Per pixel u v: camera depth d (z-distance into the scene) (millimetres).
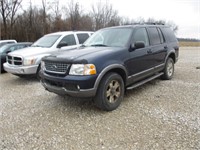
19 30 29141
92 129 3260
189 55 14883
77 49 4480
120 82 4145
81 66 3543
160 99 4551
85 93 3564
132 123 3412
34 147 2824
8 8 27750
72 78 3561
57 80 3756
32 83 6559
